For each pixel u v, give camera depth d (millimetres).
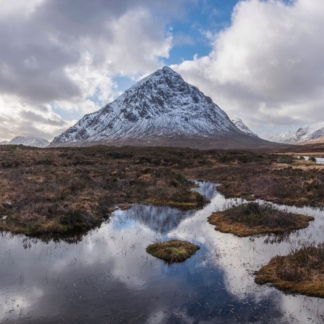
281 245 14836
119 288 10625
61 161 46344
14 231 16609
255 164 55344
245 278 11422
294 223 18094
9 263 12664
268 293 10312
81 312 9180
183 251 13477
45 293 10242
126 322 8727
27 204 20422
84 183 28172
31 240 15555
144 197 26359
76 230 17188
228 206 22828
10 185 25703
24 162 42562
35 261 12898
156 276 11562
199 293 10312
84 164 47219
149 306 9531
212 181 38969
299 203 24656
